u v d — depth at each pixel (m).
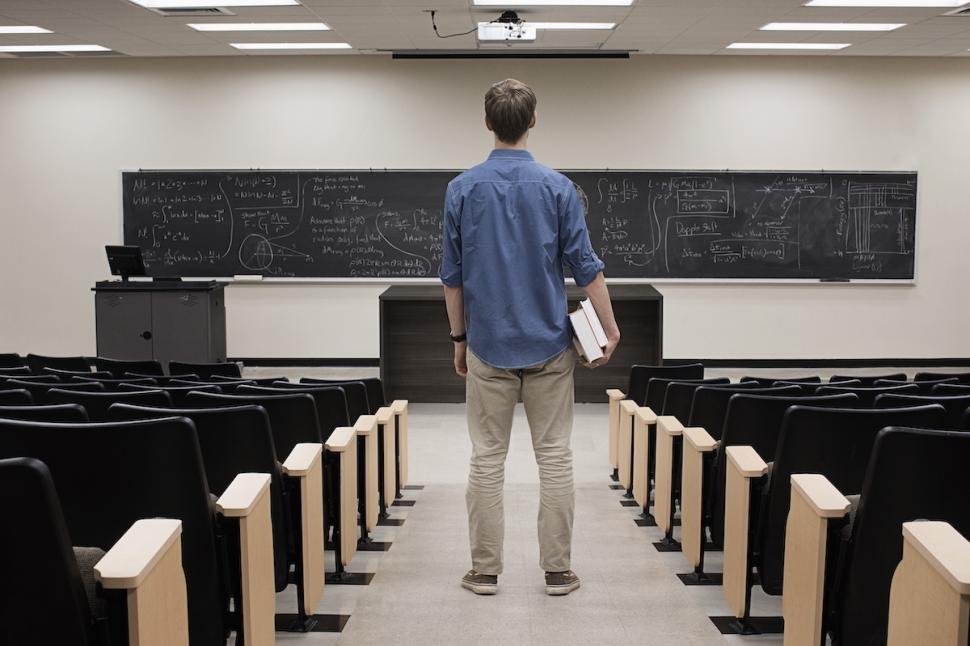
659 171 9.30
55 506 1.36
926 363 9.48
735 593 2.71
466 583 3.08
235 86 9.29
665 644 2.65
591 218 9.34
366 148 9.33
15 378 3.88
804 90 9.23
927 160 9.31
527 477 5.29
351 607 2.94
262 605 2.12
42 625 1.41
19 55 8.90
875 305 9.41
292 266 9.43
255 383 4.24
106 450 1.92
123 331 7.84
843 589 1.92
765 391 3.45
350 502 3.27
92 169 9.39
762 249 9.36
